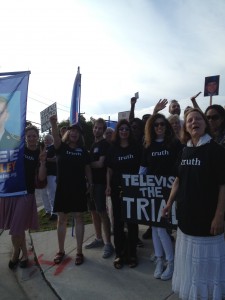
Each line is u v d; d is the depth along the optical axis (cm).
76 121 451
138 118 350
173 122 311
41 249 346
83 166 307
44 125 500
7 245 374
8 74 302
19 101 298
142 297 237
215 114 254
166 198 265
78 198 300
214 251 196
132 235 286
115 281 263
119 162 288
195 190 198
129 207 279
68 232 392
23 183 291
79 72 455
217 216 193
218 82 408
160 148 271
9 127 297
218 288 194
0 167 296
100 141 329
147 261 294
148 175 272
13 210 298
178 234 212
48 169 462
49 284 272
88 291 252
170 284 251
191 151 205
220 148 198
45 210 506
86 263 300
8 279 290
